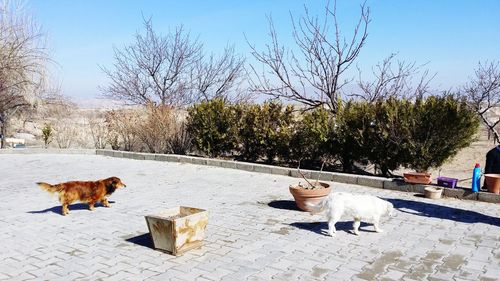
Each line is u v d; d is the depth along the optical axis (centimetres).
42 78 2194
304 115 1300
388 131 1107
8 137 2386
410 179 1009
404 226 748
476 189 921
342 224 764
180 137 1627
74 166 1450
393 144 1114
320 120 1238
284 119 1359
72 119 2236
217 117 1485
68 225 770
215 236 700
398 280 530
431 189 954
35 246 662
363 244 659
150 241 679
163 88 2380
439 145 1066
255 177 1213
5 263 595
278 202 930
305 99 1588
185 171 1323
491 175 917
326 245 656
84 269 571
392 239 681
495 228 732
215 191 1045
